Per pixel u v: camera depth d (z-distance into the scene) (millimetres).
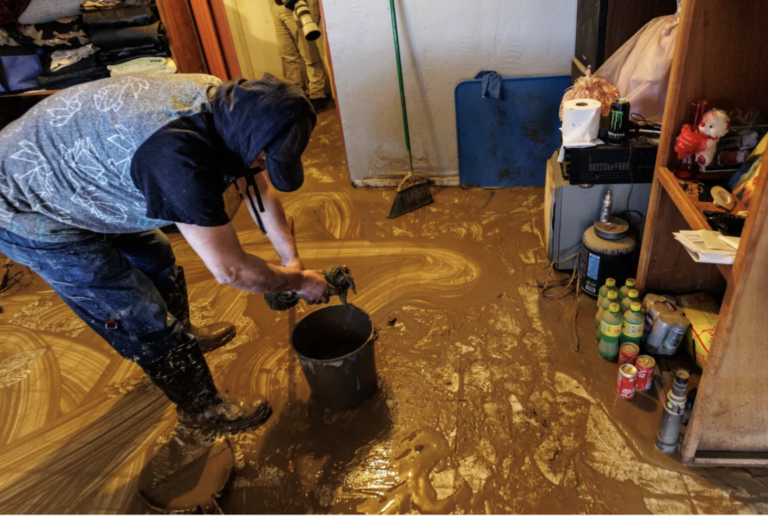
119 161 1214
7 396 2055
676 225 1761
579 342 1967
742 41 1461
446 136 2928
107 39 2648
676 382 1455
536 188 2943
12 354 2266
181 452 1751
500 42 2600
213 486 1618
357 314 1844
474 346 2008
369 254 2602
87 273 1446
